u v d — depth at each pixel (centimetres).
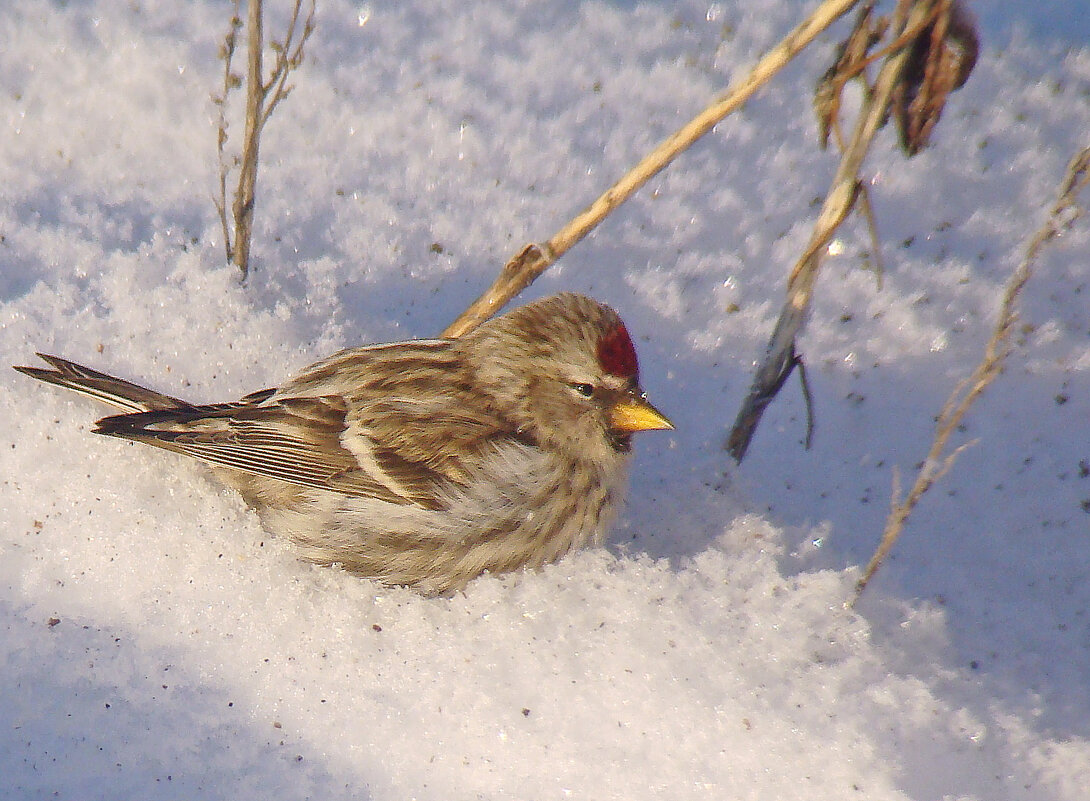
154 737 644
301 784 631
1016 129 1125
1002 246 1045
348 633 725
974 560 819
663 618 720
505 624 727
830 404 937
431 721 669
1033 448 905
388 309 951
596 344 782
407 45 1152
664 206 1063
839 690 677
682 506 834
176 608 725
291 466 771
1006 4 1231
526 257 840
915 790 624
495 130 1094
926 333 986
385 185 1043
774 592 747
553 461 782
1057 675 723
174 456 804
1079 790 632
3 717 641
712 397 932
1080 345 977
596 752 648
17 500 768
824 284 1020
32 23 1104
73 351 865
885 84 756
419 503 768
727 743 647
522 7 1202
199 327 893
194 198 994
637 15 1205
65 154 1012
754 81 764
